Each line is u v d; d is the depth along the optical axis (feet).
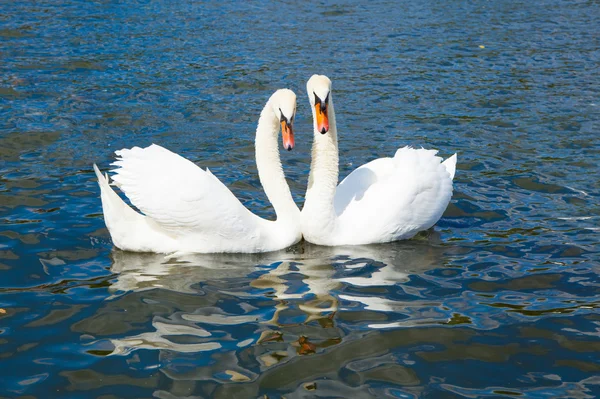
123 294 27.32
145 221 31.73
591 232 33.45
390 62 68.54
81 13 85.71
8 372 22.11
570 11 90.79
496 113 54.29
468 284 28.45
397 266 30.45
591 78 63.05
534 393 21.21
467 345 23.77
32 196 37.29
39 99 55.88
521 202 37.65
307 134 50.75
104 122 51.47
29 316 25.46
